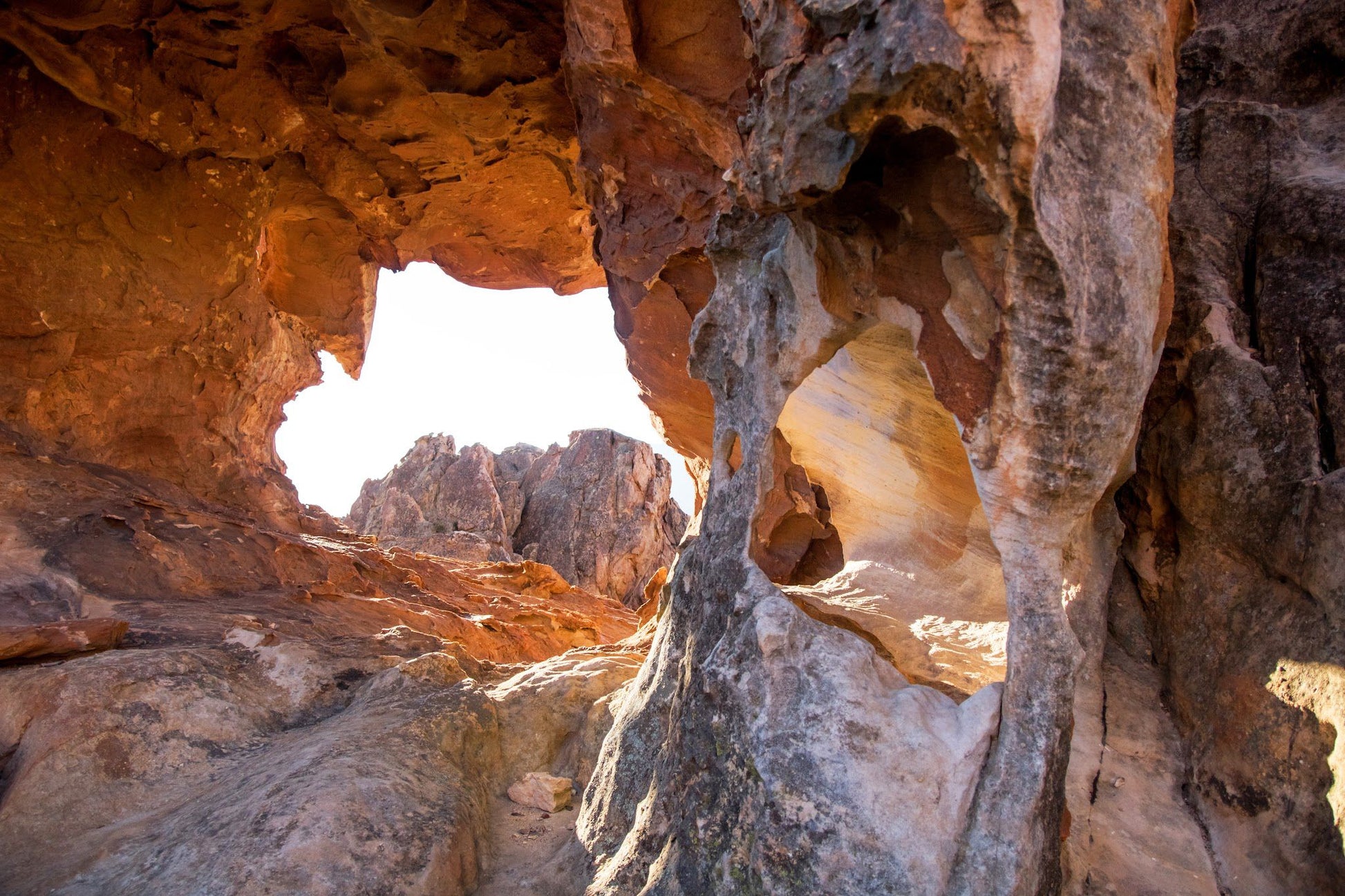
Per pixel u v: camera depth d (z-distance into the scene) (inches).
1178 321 177.3
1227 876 138.5
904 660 194.5
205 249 355.9
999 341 120.6
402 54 301.7
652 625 335.9
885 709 129.3
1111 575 170.6
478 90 318.3
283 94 339.9
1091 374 119.6
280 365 438.6
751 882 125.1
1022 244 114.0
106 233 319.9
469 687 230.7
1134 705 164.9
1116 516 170.1
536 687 241.3
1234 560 158.2
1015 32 105.7
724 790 134.7
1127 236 124.3
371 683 230.7
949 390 128.3
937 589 225.3
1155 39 129.3
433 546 1042.7
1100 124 122.0
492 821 193.5
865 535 253.1
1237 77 203.6
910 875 117.4
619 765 175.8
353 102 331.6
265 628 258.1
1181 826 146.1
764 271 157.5
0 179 289.6
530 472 1285.7
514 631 368.5
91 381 328.8
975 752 124.3
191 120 326.0
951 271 124.9
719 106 238.5
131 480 331.3
